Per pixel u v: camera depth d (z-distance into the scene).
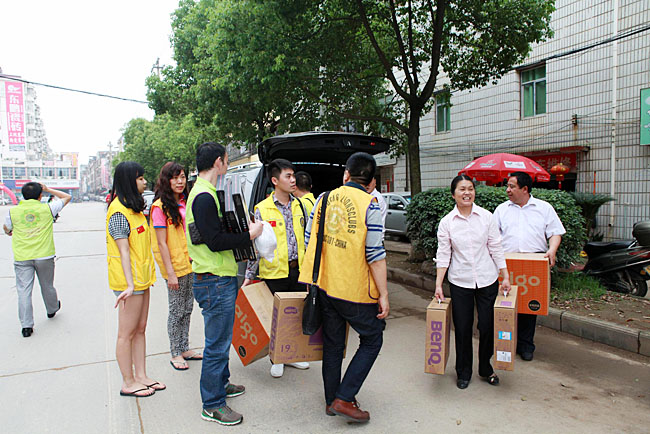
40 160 76.88
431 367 3.25
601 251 6.29
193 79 16.70
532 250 4.00
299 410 3.11
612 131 9.90
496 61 8.74
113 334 4.82
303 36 8.33
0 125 62.38
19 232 4.77
